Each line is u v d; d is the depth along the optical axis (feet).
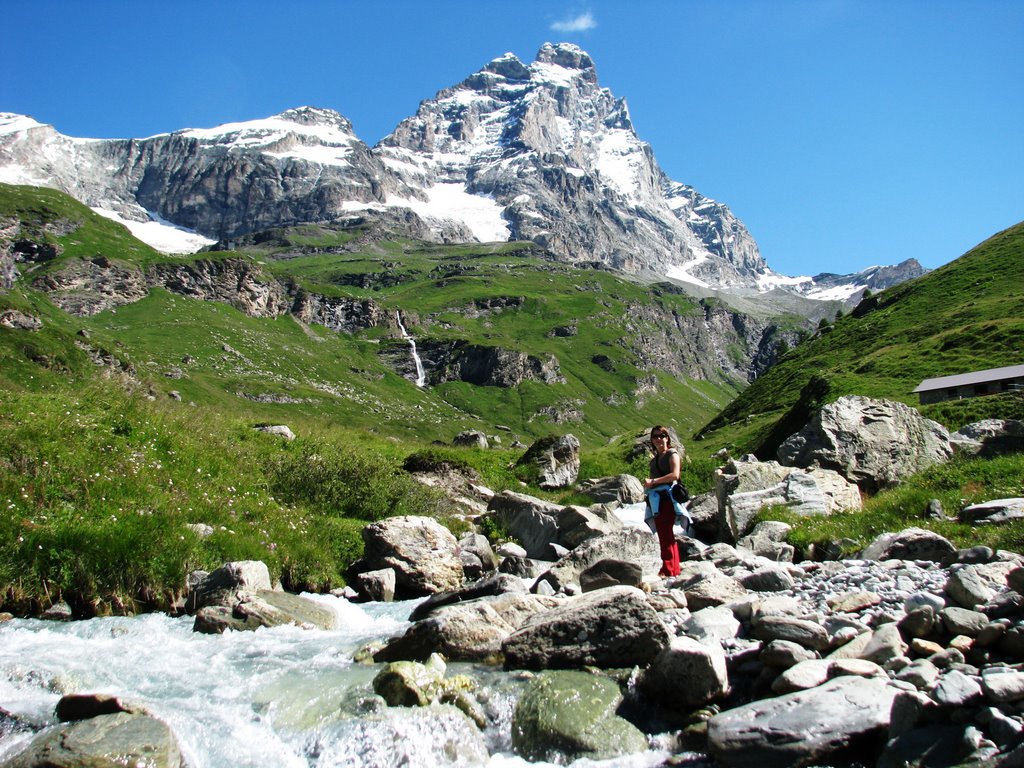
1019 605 29.68
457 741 26.03
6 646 34.40
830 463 80.38
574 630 33.58
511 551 72.59
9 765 22.27
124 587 43.68
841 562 45.60
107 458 56.90
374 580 55.16
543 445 126.00
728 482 77.87
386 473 83.35
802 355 364.79
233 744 25.39
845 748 23.20
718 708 27.76
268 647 37.27
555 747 26.11
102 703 25.81
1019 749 19.83
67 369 339.57
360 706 27.96
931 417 151.23
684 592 40.27
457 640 34.96
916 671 25.96
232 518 57.41
